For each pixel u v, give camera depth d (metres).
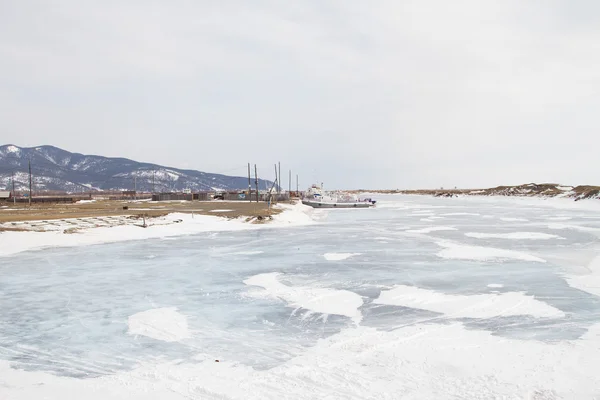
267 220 55.44
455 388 8.99
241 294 18.12
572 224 52.56
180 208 74.38
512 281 20.03
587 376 9.48
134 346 11.94
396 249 31.44
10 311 15.63
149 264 25.70
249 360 10.80
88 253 30.22
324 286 19.52
